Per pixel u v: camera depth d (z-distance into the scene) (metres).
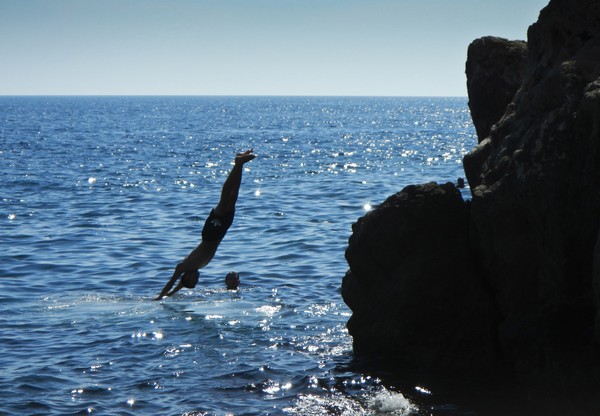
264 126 120.94
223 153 60.69
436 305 10.88
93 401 9.48
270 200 31.34
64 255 19.58
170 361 11.10
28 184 36.22
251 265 18.50
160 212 27.89
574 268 9.77
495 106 14.18
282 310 14.17
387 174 43.12
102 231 23.42
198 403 9.50
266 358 11.30
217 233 13.21
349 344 12.05
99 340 12.05
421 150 64.38
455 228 11.28
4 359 11.04
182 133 95.31
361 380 10.38
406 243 11.16
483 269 11.01
